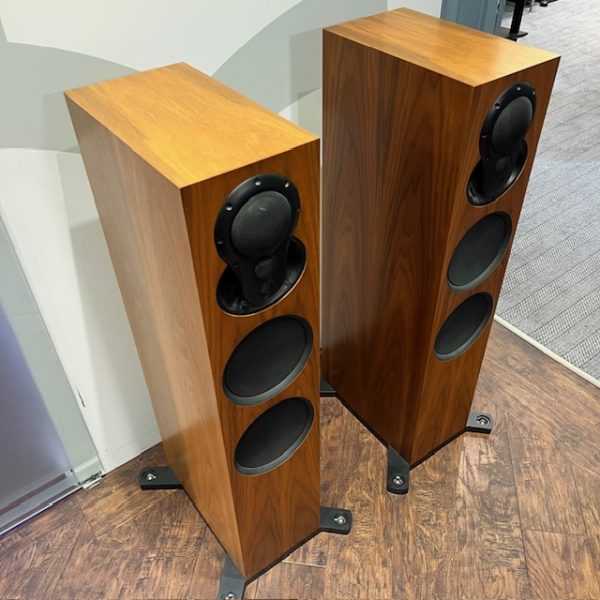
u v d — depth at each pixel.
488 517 1.23
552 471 1.31
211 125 0.72
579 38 3.34
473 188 0.93
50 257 0.99
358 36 0.95
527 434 1.39
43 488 1.26
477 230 1.02
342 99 1.01
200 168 0.63
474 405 1.45
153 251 0.76
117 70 0.92
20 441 1.16
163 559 1.18
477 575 1.13
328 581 1.13
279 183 0.67
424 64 0.84
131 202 0.75
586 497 1.26
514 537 1.19
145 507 1.27
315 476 1.08
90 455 1.29
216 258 0.67
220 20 0.99
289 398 0.92
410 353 1.14
